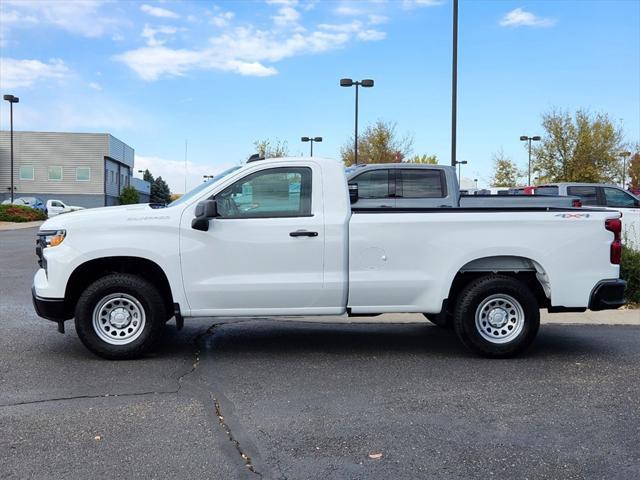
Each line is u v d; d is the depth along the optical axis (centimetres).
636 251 1045
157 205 700
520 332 668
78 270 645
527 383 587
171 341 748
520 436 456
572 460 414
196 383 577
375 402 529
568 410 512
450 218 655
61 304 636
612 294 670
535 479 387
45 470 394
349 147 4138
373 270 650
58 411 499
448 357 684
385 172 1091
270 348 720
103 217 637
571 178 3969
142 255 631
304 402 527
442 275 657
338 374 612
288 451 426
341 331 822
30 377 589
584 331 828
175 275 636
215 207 616
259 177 654
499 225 659
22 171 6131
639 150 5025
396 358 678
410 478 387
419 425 476
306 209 651
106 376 595
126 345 645
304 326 852
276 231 641
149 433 455
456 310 673
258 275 642
